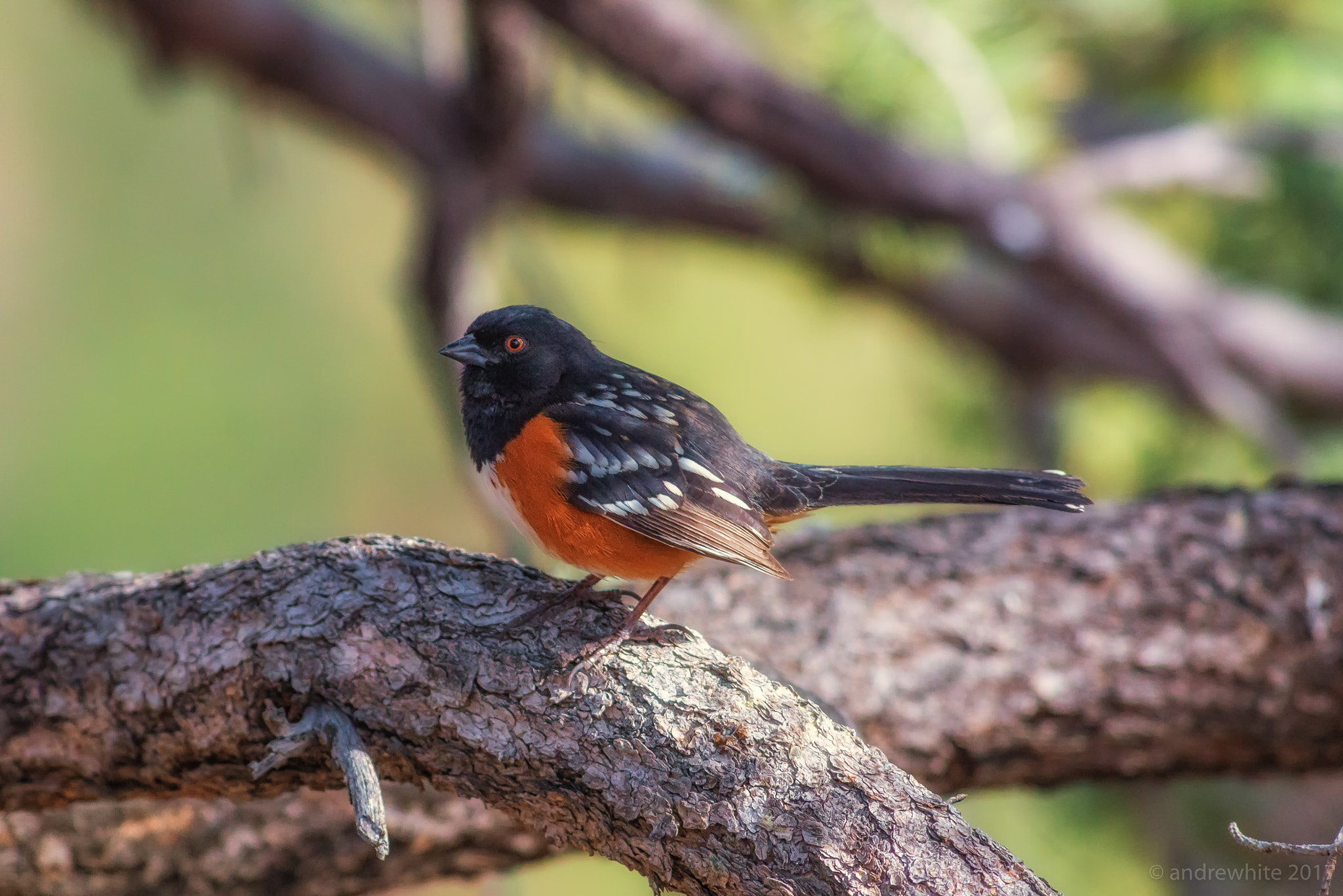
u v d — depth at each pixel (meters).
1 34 19.09
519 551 9.17
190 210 19.47
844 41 10.27
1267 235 12.31
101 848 7.03
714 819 5.47
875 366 16.69
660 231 13.77
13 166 19.27
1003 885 5.20
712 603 7.61
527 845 7.41
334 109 11.80
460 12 9.80
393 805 7.15
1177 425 12.41
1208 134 11.48
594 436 6.92
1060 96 11.47
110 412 18.73
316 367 19.22
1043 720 7.48
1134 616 7.49
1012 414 13.18
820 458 16.28
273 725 5.96
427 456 18.89
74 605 6.30
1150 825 9.74
